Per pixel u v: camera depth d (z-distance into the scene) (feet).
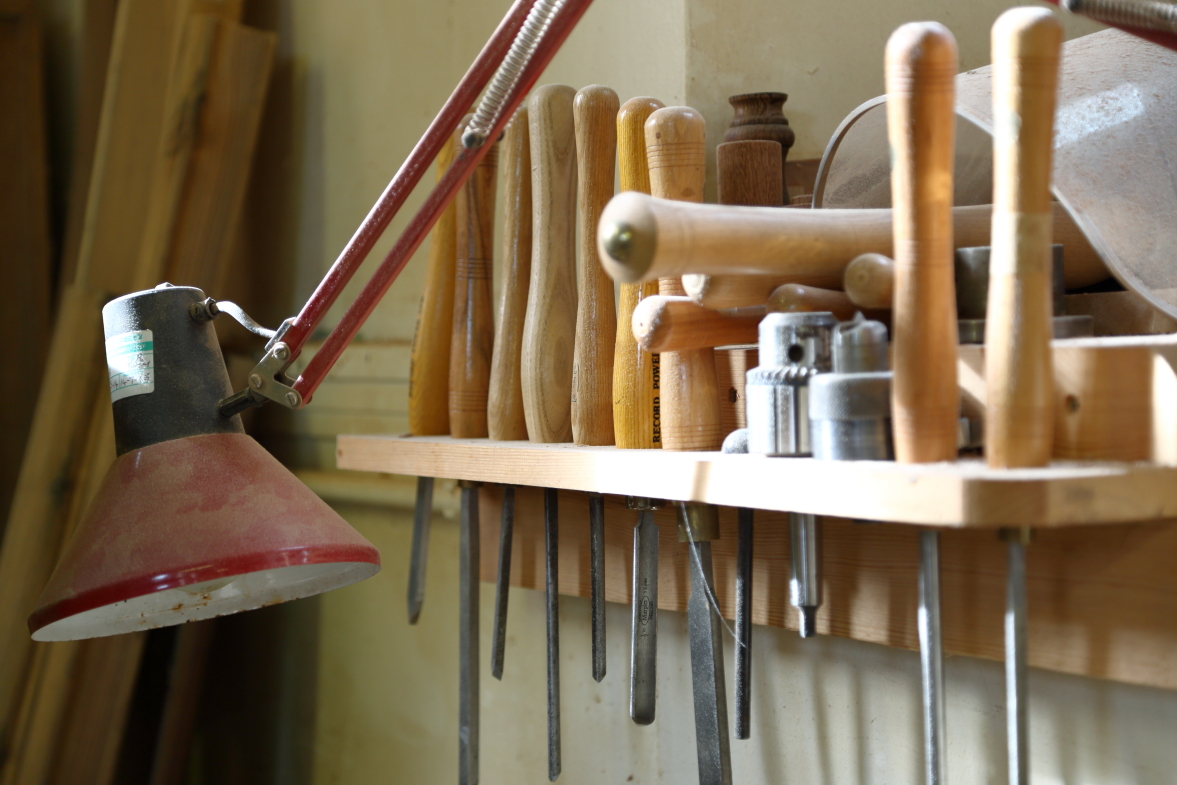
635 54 3.03
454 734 3.67
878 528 2.25
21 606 4.01
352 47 4.17
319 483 4.25
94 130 4.71
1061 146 1.79
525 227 2.58
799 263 1.59
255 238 4.68
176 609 2.05
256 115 4.37
